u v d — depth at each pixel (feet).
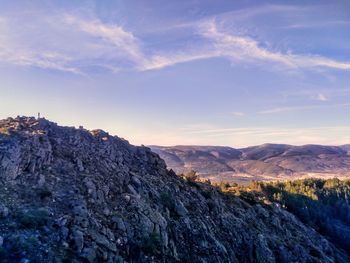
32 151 112.16
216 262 133.39
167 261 110.32
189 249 128.98
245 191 287.89
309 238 247.50
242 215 202.80
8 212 83.20
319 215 384.68
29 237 77.87
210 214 171.12
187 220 144.25
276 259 182.80
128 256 98.78
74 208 96.99
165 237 120.06
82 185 113.50
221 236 158.30
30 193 95.30
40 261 73.20
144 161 177.99
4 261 69.41
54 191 101.76
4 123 131.95
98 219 101.71
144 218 117.91
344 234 365.81
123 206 118.32
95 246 88.28
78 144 142.92
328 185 524.93
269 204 265.75
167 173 185.78
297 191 449.06
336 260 250.37
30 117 147.74
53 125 148.36
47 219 86.07
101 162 140.67
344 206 447.01
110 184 127.13
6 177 96.84
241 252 161.07
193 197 175.01
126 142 183.93
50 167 114.93
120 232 103.19
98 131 171.73
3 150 101.71
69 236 85.51
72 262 78.48
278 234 216.95
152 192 144.25
